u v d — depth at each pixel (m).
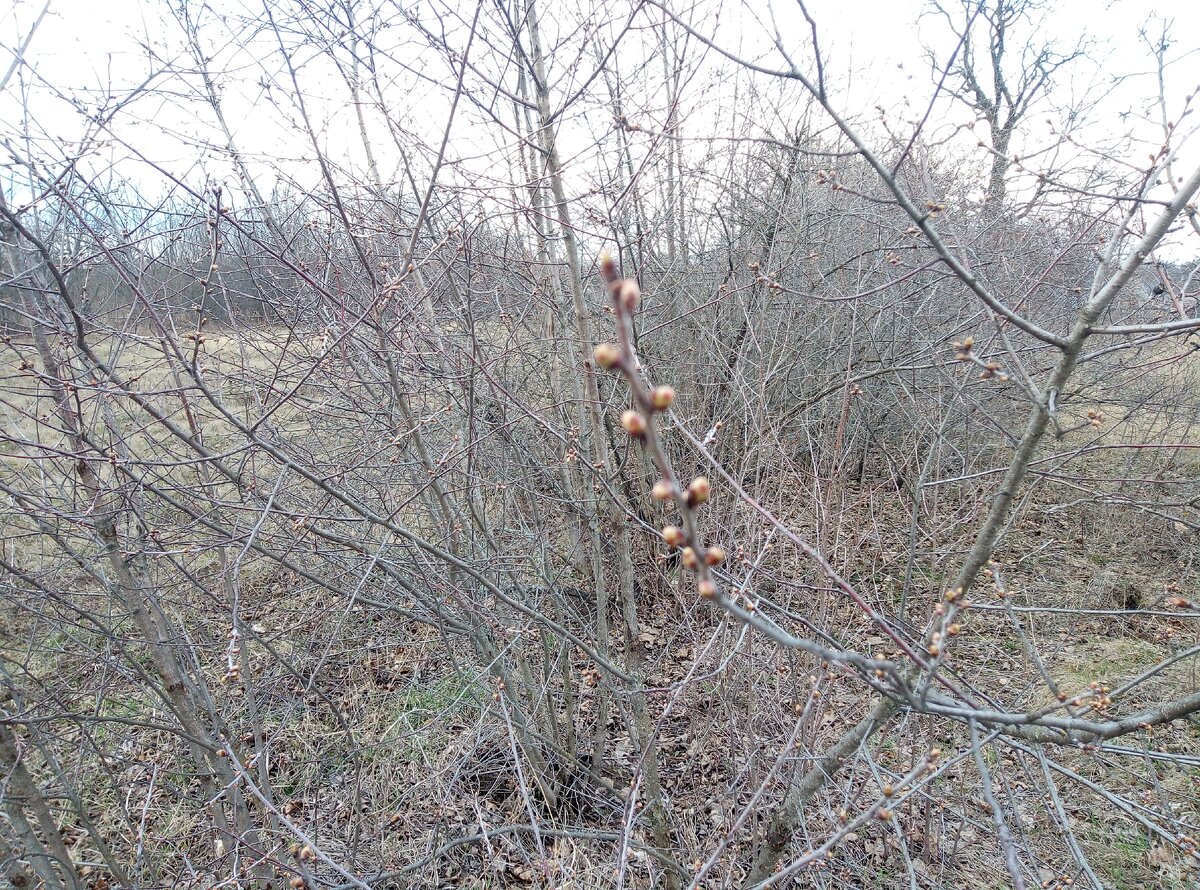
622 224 3.58
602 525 4.50
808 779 2.49
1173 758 1.92
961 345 1.66
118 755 3.74
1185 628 5.21
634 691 2.95
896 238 4.93
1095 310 1.64
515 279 4.16
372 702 4.10
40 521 2.64
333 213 2.85
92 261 2.58
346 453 3.84
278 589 4.48
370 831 3.28
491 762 4.05
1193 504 3.25
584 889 3.32
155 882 3.28
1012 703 3.91
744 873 3.11
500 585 3.73
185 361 2.06
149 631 2.76
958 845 3.38
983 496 4.64
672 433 5.21
